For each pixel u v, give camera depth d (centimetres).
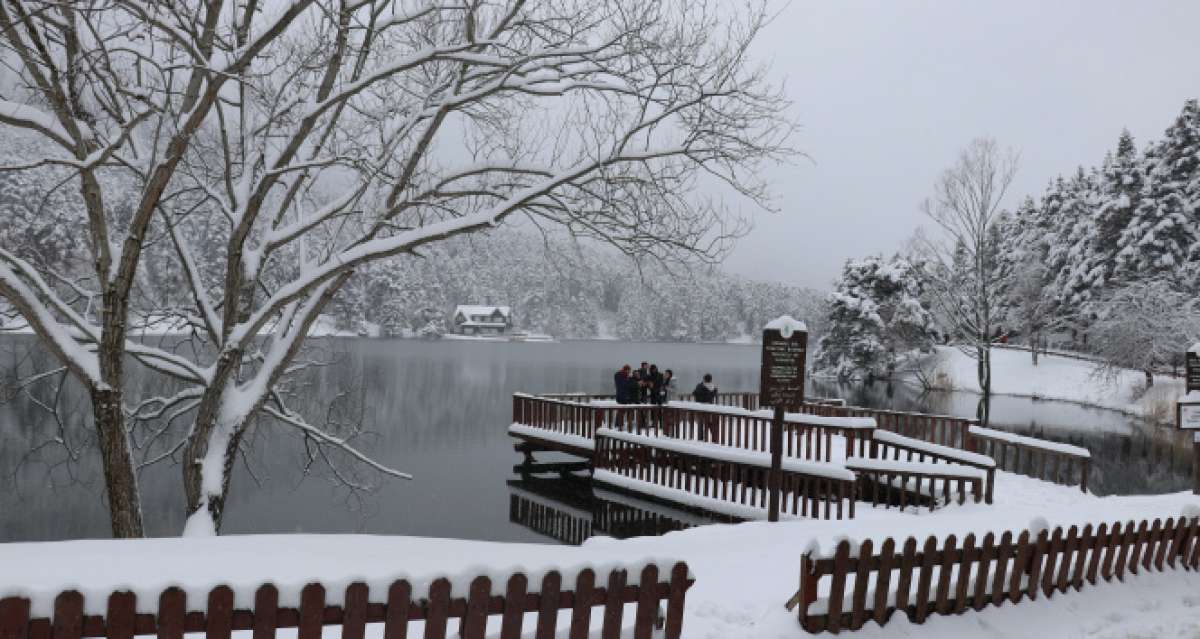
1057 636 608
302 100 912
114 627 339
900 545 807
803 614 540
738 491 1605
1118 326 4200
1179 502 1249
